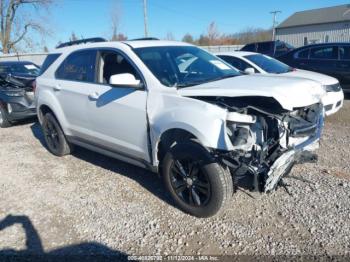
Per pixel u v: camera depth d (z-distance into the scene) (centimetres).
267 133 300
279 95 284
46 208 368
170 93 331
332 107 647
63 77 479
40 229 327
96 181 431
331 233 294
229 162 293
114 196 387
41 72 533
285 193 366
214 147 287
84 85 433
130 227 322
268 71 724
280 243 286
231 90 300
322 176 402
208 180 307
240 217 327
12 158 543
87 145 461
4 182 446
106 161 503
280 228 306
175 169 336
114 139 402
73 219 343
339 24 4112
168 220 330
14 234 321
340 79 880
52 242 305
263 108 306
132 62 374
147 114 347
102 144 428
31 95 745
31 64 941
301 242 285
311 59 929
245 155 290
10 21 3291
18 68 889
